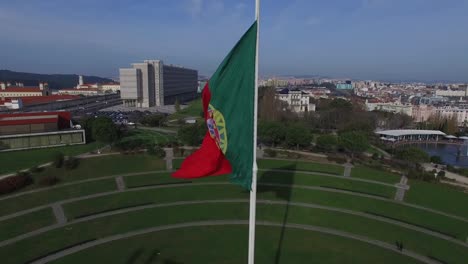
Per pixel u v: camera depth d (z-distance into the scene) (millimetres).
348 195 58188
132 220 46969
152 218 47781
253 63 15531
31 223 44969
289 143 89500
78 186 58156
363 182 64125
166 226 45406
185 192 57812
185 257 37312
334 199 56500
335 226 46719
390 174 67750
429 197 57562
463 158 117250
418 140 145250
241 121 16141
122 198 54688
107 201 53344
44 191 54844
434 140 145750
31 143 79312
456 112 188125
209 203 53594
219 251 38875
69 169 63406
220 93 16219
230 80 15992
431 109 192500
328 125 142750
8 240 40344
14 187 53562
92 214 48625
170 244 40312
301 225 46750
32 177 58281
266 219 48312
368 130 128625
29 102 152500
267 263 36469
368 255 39000
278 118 134500
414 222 48781
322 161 76750
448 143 144250
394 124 160875
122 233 43031
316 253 39094
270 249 39688
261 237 42688
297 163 74562
